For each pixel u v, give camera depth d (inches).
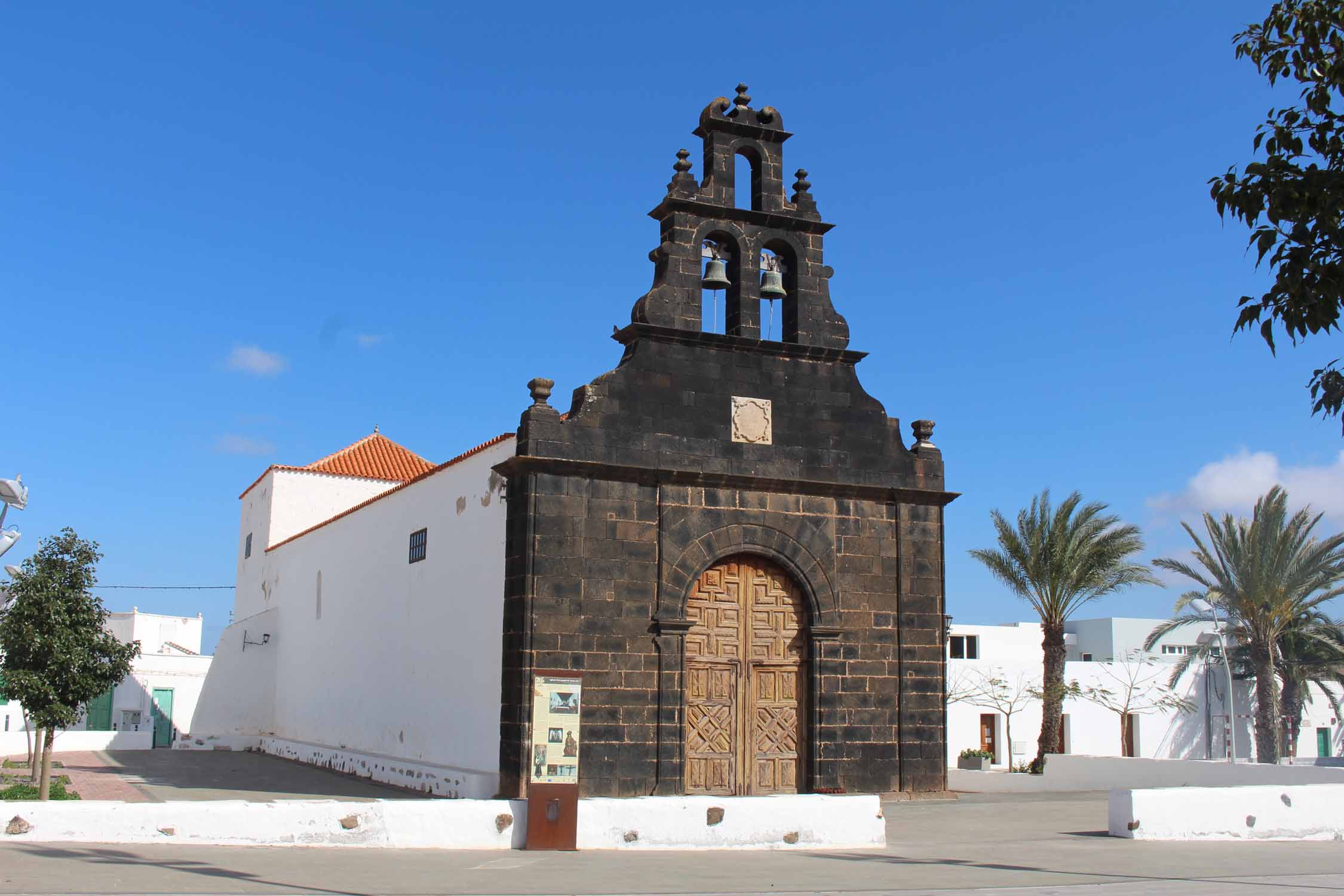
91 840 611.8
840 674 980.6
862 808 721.0
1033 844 741.3
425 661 1154.0
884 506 1025.5
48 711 935.7
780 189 1040.2
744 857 659.4
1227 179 373.7
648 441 942.4
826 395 1019.9
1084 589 1546.5
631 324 952.3
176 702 2052.2
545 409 916.6
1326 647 2001.7
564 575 895.1
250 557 1971.0
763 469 978.1
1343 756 2384.4
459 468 1108.5
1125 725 2038.6
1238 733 2138.3
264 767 1423.5
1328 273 354.6
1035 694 1857.8
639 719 900.0
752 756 950.4
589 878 563.5
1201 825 787.4
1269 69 381.7
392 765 1160.8
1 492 1285.7
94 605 979.9
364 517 1400.1
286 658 1695.4
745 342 989.8
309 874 546.3
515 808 673.6
